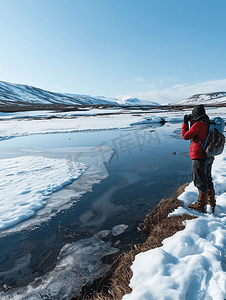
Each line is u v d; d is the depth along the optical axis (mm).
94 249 2598
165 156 7664
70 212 3688
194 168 2787
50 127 21031
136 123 23172
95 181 5305
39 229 3180
